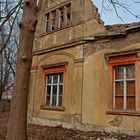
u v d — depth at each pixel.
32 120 14.20
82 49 11.94
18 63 4.31
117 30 10.63
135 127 9.14
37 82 14.57
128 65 10.03
